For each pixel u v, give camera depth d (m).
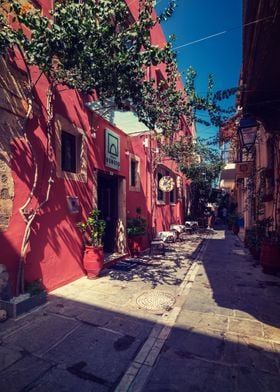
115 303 4.31
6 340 3.08
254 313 3.98
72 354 2.83
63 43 3.29
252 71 4.45
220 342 3.13
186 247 10.47
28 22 3.25
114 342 3.09
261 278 5.92
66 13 3.28
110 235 8.20
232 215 16.94
